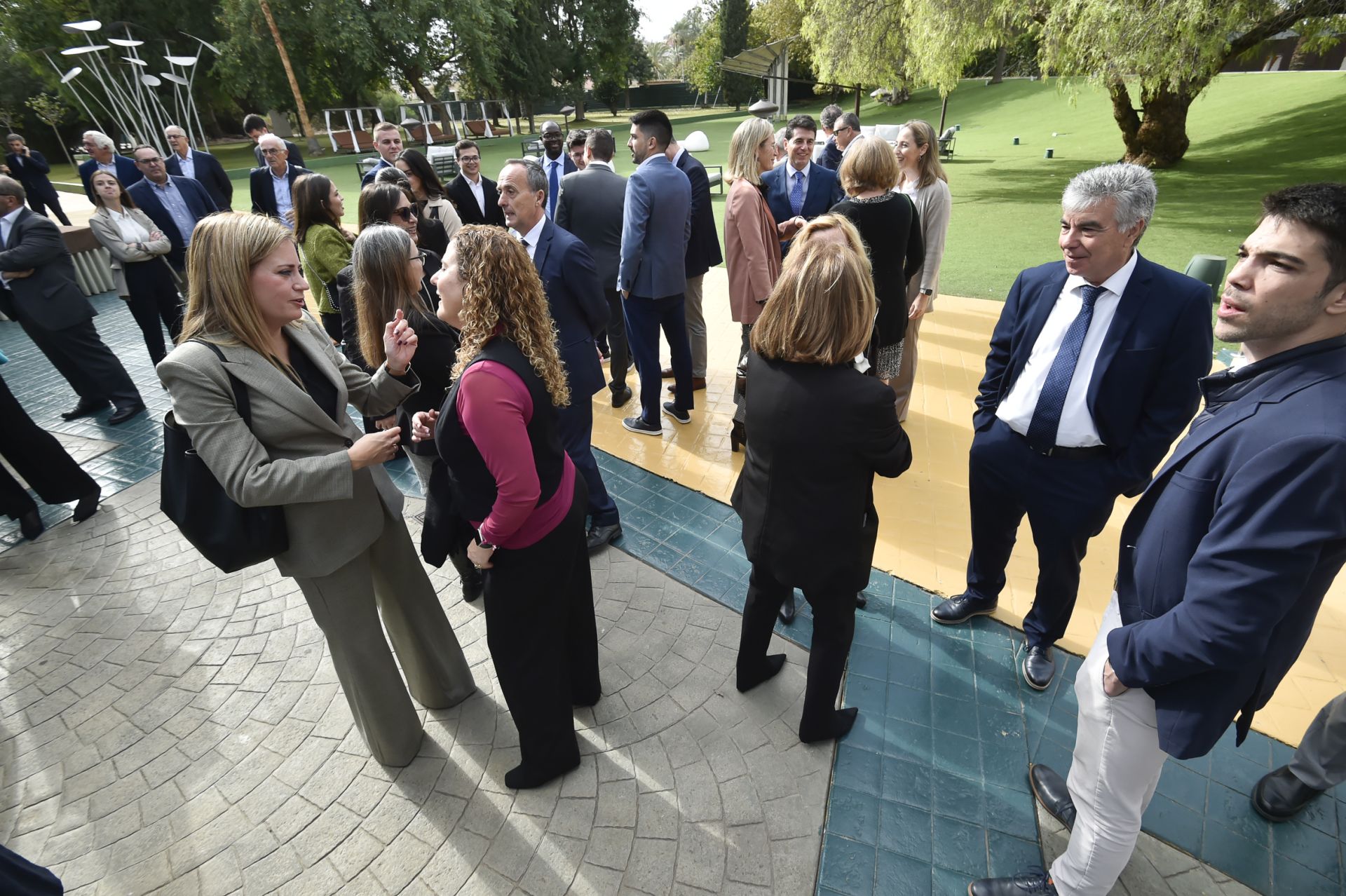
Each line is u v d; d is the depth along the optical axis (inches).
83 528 153.6
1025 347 90.4
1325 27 423.8
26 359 257.9
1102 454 87.0
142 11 1285.7
